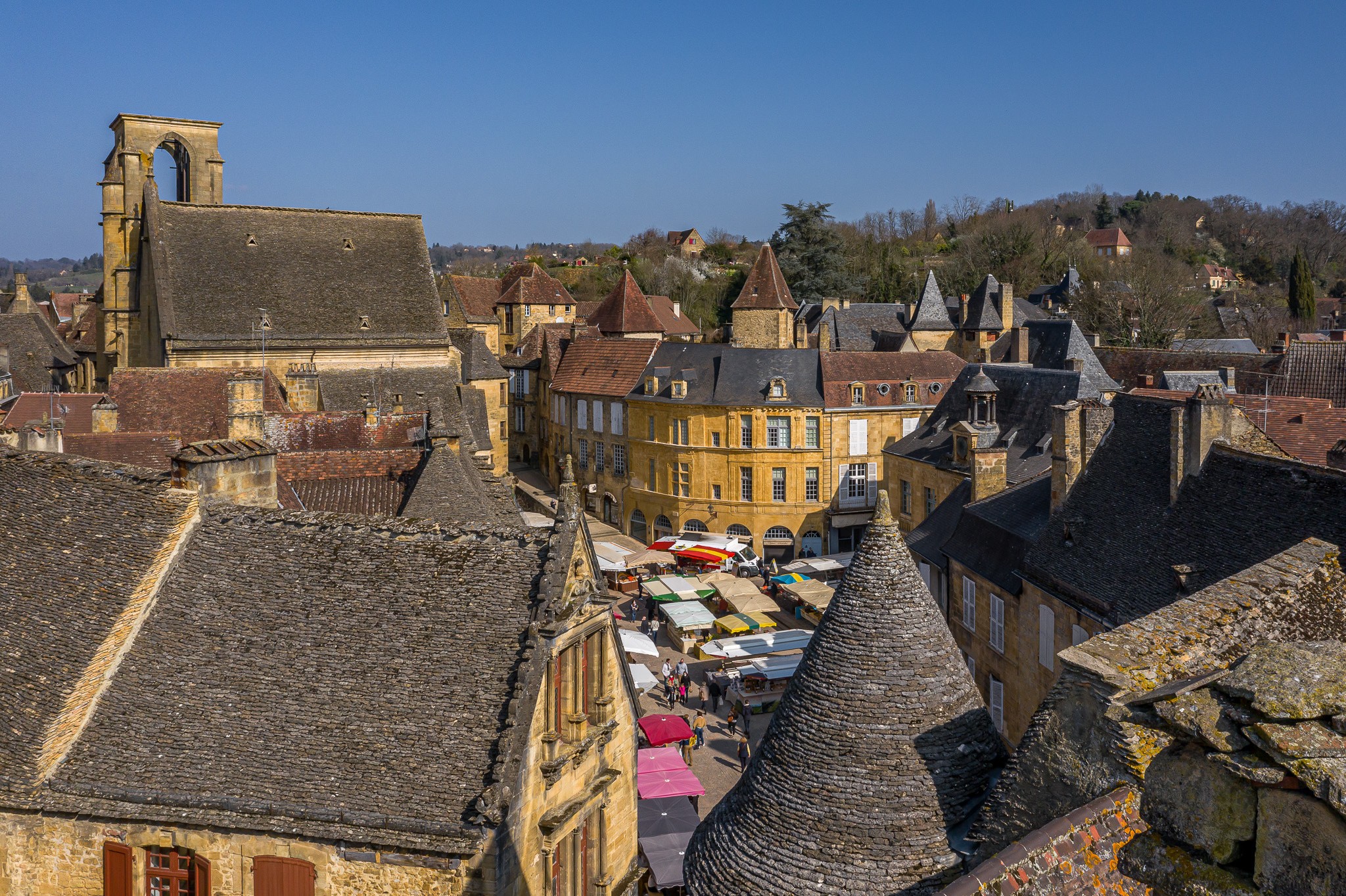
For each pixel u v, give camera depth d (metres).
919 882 15.43
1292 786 7.93
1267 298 134.38
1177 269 132.75
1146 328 109.50
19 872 18.27
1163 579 27.92
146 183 64.19
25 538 22.98
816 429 78.75
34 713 19.11
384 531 21.70
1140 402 34.28
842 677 17.45
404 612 20.25
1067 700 13.57
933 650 17.61
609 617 21.41
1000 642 37.91
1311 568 15.02
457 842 17.03
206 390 49.88
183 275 63.12
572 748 19.83
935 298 118.81
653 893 28.56
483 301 128.88
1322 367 63.69
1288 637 13.95
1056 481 35.50
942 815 16.20
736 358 81.69
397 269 70.00
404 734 18.45
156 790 17.95
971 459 45.53
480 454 51.78
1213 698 8.84
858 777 16.59
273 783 17.97
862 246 161.75
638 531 86.25
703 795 38.66
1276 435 39.50
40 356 87.06
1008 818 14.49
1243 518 26.67
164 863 18.09
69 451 37.94
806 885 16.05
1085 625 30.84
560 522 20.52
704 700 49.81
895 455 63.75
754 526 79.50
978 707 17.55
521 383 107.62
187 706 19.27
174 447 39.53
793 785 17.02
